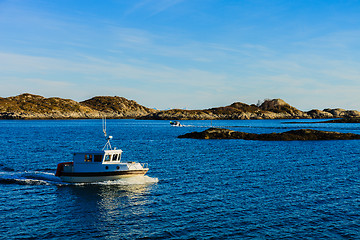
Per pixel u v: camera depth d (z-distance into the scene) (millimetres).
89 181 37719
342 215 27781
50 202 31062
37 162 53781
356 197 32906
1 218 26844
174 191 35156
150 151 71625
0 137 108312
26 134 125562
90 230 24734
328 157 62656
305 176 43281
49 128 178750
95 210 28969
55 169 47469
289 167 50625
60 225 25609
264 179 41406
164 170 47250
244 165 52375
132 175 38812
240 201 31625
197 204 30688
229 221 26453
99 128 186375
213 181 40094
